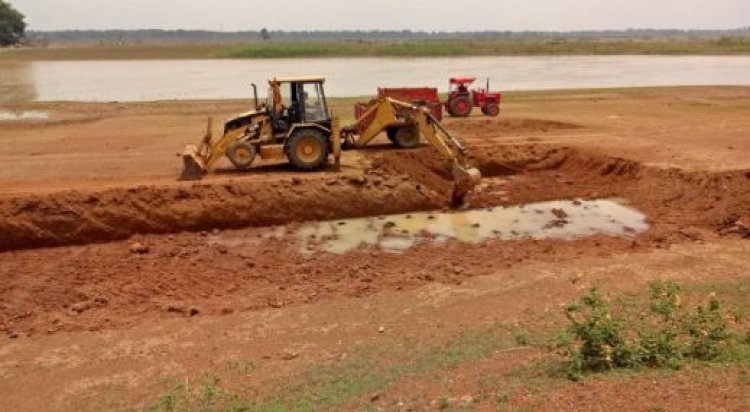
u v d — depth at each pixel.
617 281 12.69
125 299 12.68
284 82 18.11
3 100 38.78
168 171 18.88
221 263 14.27
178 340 11.10
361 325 11.36
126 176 18.22
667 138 23.92
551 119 28.61
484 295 12.38
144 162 20.14
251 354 10.48
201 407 8.80
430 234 16.06
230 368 10.01
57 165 19.67
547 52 94.50
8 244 14.74
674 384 6.87
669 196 17.97
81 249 14.94
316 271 13.88
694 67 66.56
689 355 7.91
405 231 16.28
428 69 63.59
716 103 34.03
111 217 15.51
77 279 13.42
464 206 18.05
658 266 13.48
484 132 25.61
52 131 26.59
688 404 6.37
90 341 11.15
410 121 20.11
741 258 13.80
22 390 9.69
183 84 50.06
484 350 9.68
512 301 11.98
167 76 58.12
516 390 7.51
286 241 15.57
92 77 57.56
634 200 18.31
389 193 17.64
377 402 8.12
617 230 16.11
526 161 21.56
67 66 74.44
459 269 13.73
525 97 38.06
